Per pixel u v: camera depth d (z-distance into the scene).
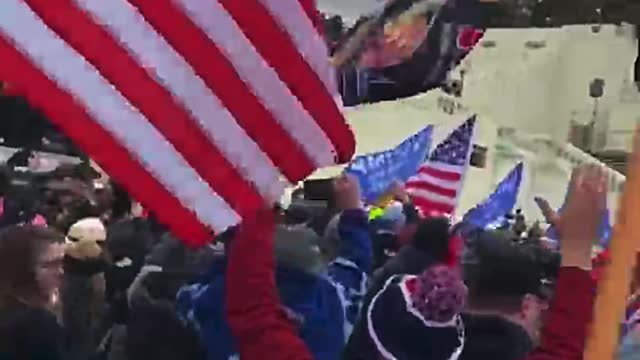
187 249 4.72
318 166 2.99
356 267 5.26
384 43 4.40
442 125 15.74
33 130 10.12
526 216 18.33
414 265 4.79
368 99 4.63
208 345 4.21
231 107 2.76
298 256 4.36
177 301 4.52
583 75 24.97
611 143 24.52
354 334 3.96
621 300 2.50
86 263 6.07
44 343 4.12
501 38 24.39
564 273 2.88
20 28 2.40
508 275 3.96
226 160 2.75
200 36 2.70
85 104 2.51
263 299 2.74
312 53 2.94
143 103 2.60
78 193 10.27
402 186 11.30
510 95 24.67
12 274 4.15
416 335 3.86
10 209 9.05
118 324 5.94
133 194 2.61
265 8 2.83
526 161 19.33
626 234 2.50
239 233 2.78
